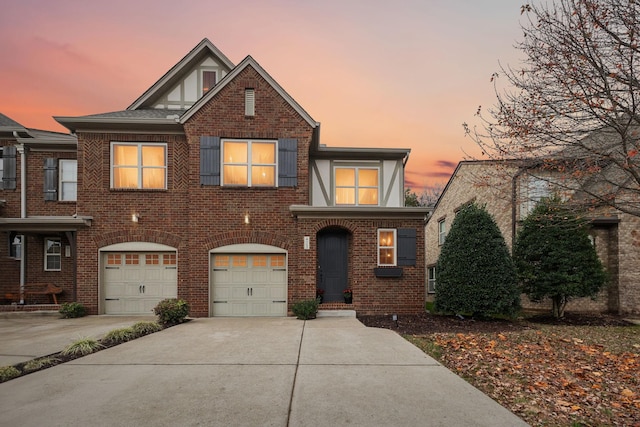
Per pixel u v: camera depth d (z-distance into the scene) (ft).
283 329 27.71
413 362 18.28
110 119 36.27
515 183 31.78
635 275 38.91
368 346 21.80
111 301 36.83
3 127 42.04
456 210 56.29
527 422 11.76
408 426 11.00
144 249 37.01
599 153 22.81
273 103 37.91
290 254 36.94
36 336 25.11
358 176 43.47
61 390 14.23
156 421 11.33
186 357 19.25
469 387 14.62
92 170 37.09
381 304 35.94
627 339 25.86
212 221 36.70
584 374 17.28
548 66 22.86
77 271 36.37
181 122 36.76
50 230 36.27
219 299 36.58
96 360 18.69
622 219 39.81
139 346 21.90
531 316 37.06
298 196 37.58
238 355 19.66
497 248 32.12
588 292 34.91
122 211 37.11
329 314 35.04
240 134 37.40
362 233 36.52
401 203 42.98
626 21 20.29
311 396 13.48
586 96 21.49
